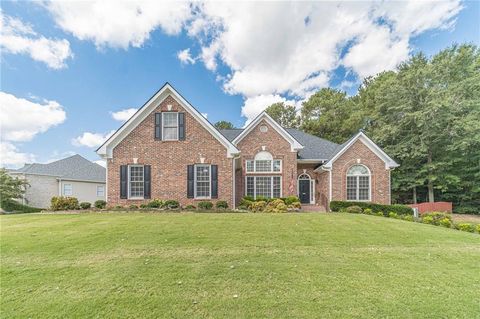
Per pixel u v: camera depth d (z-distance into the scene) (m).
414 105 26.38
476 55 26.70
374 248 7.55
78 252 6.79
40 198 25.50
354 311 3.97
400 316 3.87
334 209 17.50
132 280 5.08
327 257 6.61
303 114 43.56
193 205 16.34
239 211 15.21
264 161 19.39
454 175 24.11
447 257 6.85
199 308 4.04
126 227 9.57
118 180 16.58
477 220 19.81
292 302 4.24
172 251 6.91
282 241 7.96
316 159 20.66
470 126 22.52
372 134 30.34
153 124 16.91
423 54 28.27
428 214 14.70
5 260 6.20
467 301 4.36
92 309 4.01
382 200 18.95
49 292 4.59
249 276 5.30
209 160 16.84
